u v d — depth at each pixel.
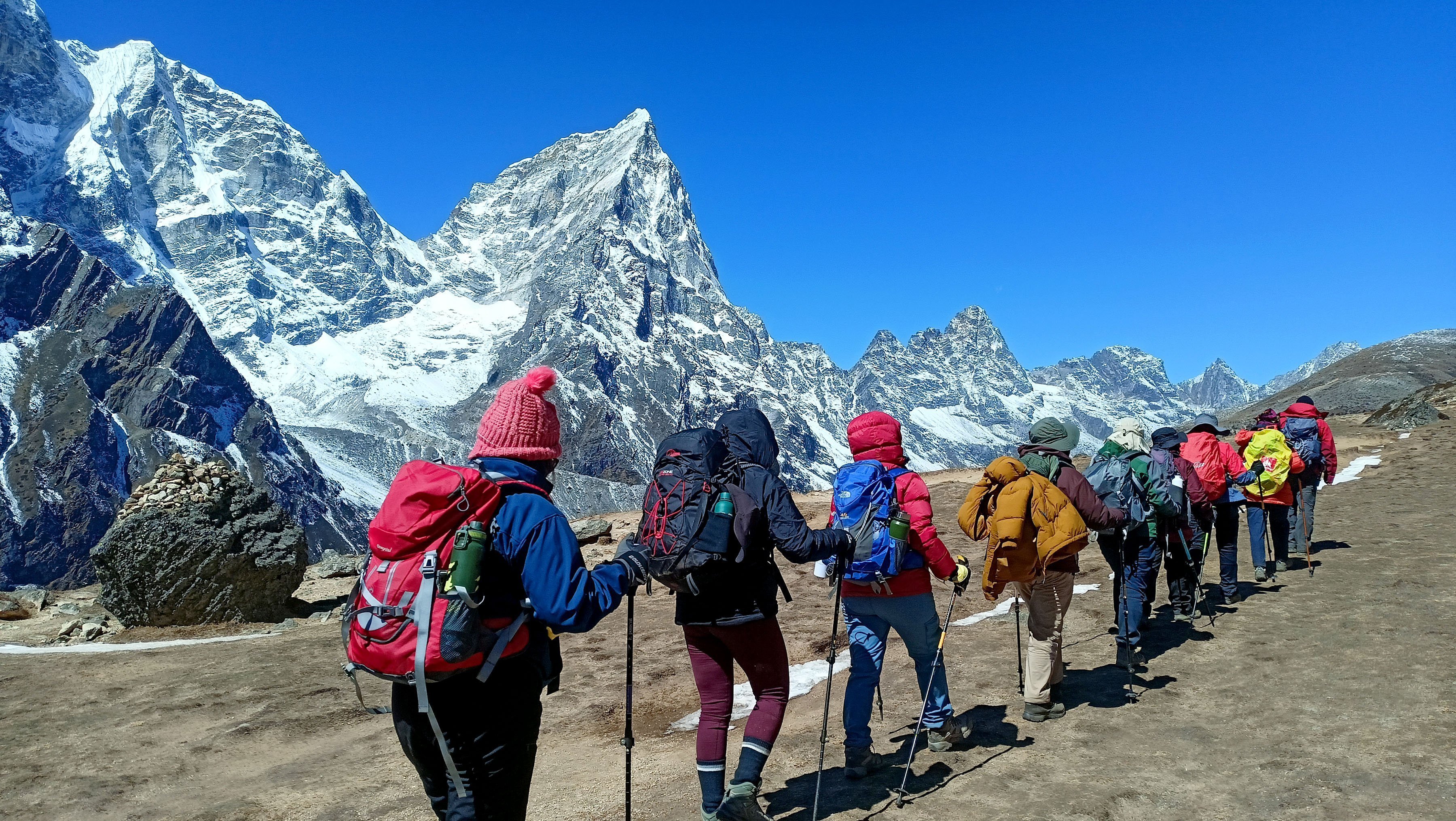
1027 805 5.12
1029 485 6.40
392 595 3.21
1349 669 7.20
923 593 5.75
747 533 4.68
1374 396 99.25
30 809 6.16
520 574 3.38
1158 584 12.16
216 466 13.81
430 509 3.28
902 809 5.21
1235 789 5.15
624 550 3.87
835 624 5.38
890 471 5.73
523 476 3.59
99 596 13.88
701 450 4.86
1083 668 8.09
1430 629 8.09
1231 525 9.99
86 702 8.75
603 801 5.90
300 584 14.16
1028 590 6.67
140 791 6.48
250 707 8.48
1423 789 4.91
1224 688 7.06
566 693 8.77
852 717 5.79
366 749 7.27
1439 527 13.55
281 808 6.07
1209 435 9.80
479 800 3.35
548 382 3.73
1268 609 9.54
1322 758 5.49
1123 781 5.38
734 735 7.26
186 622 12.84
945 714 6.02
